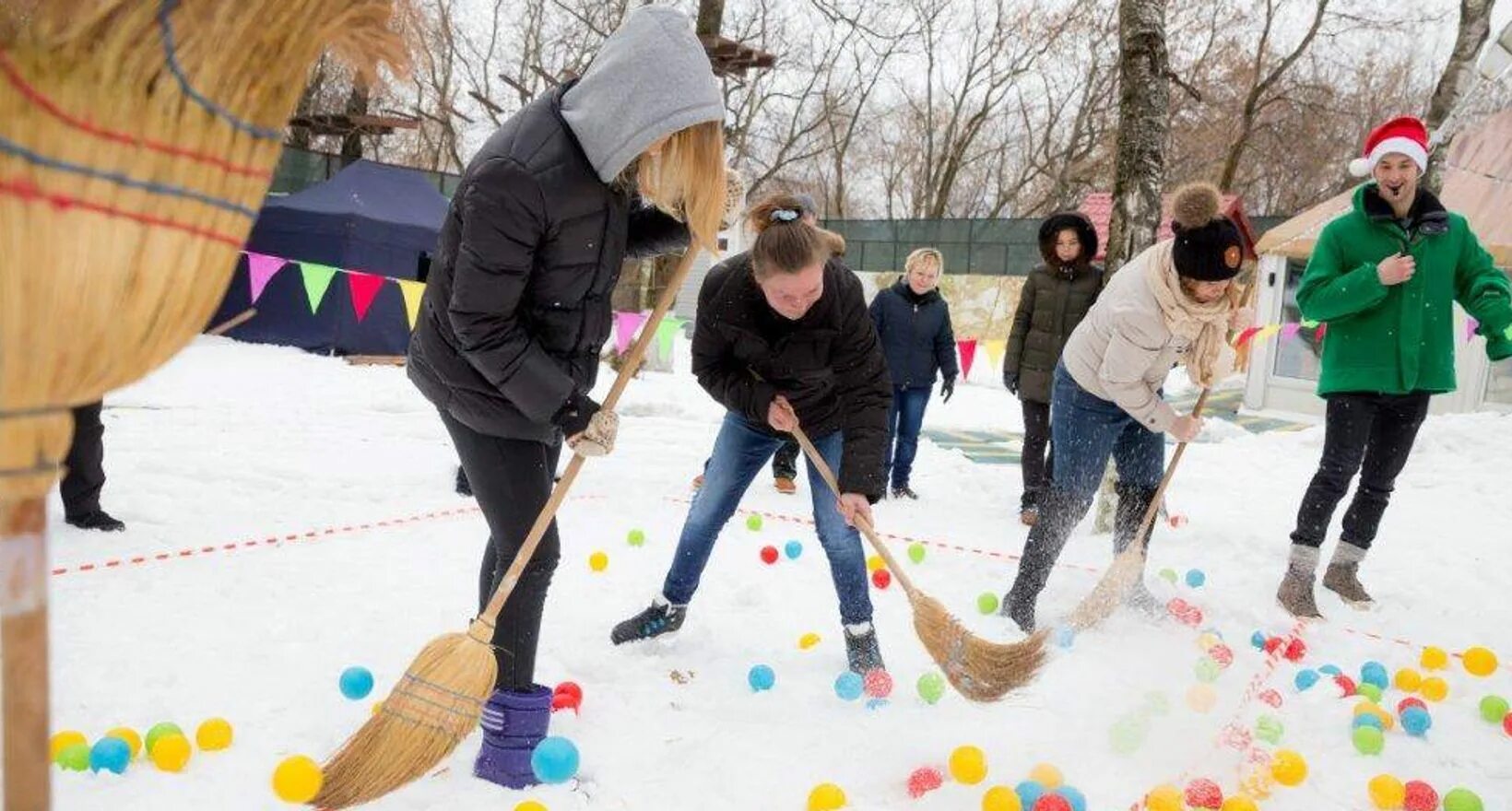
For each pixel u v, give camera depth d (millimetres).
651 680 3533
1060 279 6480
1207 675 3682
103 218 1130
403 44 1378
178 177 1183
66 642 3514
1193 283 3840
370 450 7562
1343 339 4633
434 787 2711
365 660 3539
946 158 36594
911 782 2824
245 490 6086
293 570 4500
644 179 2594
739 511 6355
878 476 3389
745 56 13938
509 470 2783
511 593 2756
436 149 29453
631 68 2457
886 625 4266
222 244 1245
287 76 1280
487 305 2486
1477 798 2783
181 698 3150
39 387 1150
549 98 2609
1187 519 6578
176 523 5203
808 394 3535
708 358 3568
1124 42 6492
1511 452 8836
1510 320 4531
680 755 2971
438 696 2408
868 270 26219
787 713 3311
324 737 2957
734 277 3428
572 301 2689
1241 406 13250
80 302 1131
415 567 4672
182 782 2643
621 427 9672
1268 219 21094
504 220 2445
